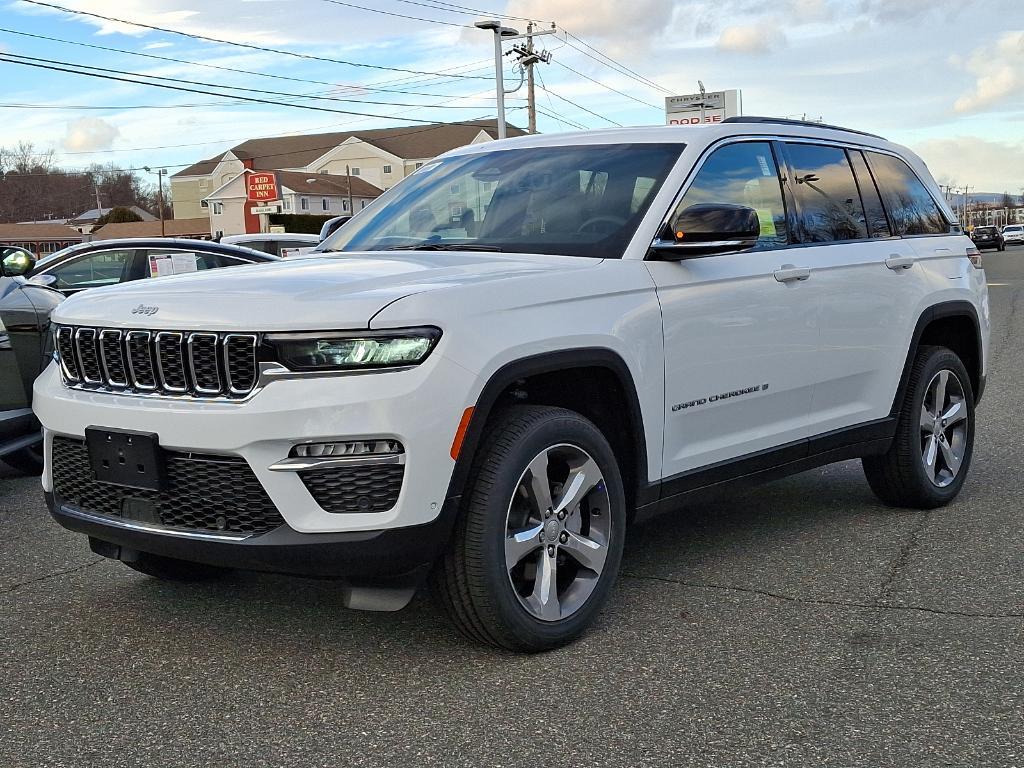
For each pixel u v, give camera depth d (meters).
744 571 4.46
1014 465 6.45
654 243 4.01
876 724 3.01
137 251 10.07
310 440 3.11
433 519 3.21
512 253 4.04
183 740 2.98
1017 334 14.92
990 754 2.82
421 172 5.11
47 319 6.42
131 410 3.35
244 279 3.62
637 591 4.21
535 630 3.49
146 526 3.42
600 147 4.55
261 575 4.48
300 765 2.83
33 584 4.44
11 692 3.32
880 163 5.48
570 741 2.93
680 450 4.09
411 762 2.83
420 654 3.57
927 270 5.40
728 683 3.30
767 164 4.68
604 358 3.66
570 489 3.63
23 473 6.89
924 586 4.23
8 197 129.12
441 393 3.18
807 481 6.16
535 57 41.75
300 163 106.50
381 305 3.17
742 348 4.27
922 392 5.29
